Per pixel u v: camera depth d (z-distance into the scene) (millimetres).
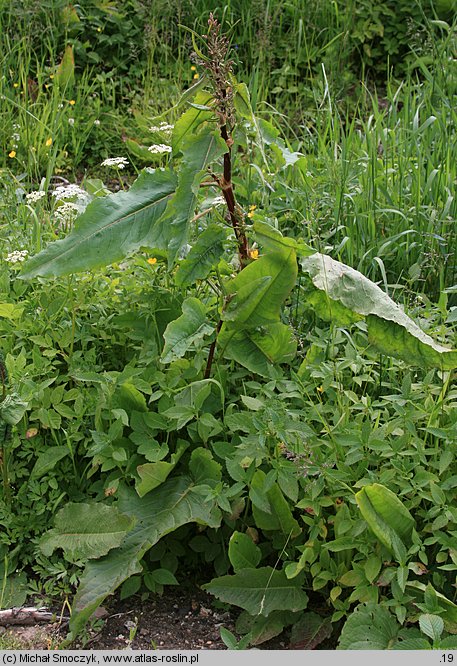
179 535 3527
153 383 3641
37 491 3527
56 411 3709
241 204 5113
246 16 7516
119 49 7398
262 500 3209
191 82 7156
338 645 3184
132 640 3248
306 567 3287
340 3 7738
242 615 3293
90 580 3207
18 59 6973
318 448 3295
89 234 3615
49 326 3891
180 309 3922
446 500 3213
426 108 6082
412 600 3113
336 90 7223
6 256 4562
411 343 3629
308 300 3889
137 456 3545
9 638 3230
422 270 4777
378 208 5109
